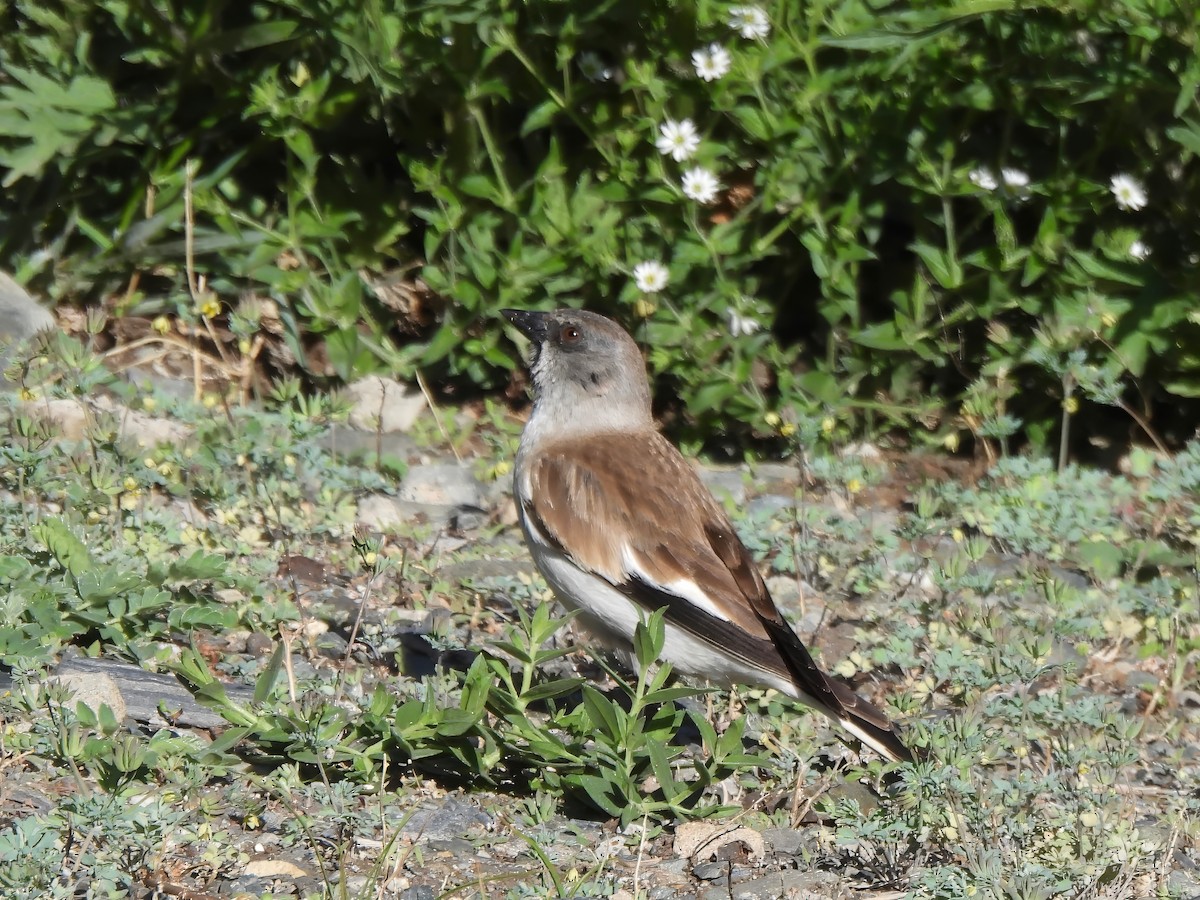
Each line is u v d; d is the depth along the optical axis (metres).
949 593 10.67
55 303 13.98
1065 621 10.06
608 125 13.80
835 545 11.33
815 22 13.38
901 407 13.80
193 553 9.45
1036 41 13.28
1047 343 13.36
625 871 7.15
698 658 8.65
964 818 7.22
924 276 14.21
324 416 12.43
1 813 6.81
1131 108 13.55
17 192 14.05
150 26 13.60
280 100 13.50
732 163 14.11
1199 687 10.10
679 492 8.97
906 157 13.56
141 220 13.97
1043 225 13.42
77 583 8.73
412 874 6.89
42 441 10.46
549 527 8.95
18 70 13.46
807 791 8.03
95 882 6.27
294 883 6.67
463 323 13.87
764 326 13.80
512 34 13.52
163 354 13.73
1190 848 7.75
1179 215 13.98
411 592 10.35
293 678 8.36
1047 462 12.89
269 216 14.21
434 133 14.24
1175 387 13.59
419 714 7.62
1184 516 12.50
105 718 7.49
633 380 9.59
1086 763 8.02
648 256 13.77
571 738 8.16
